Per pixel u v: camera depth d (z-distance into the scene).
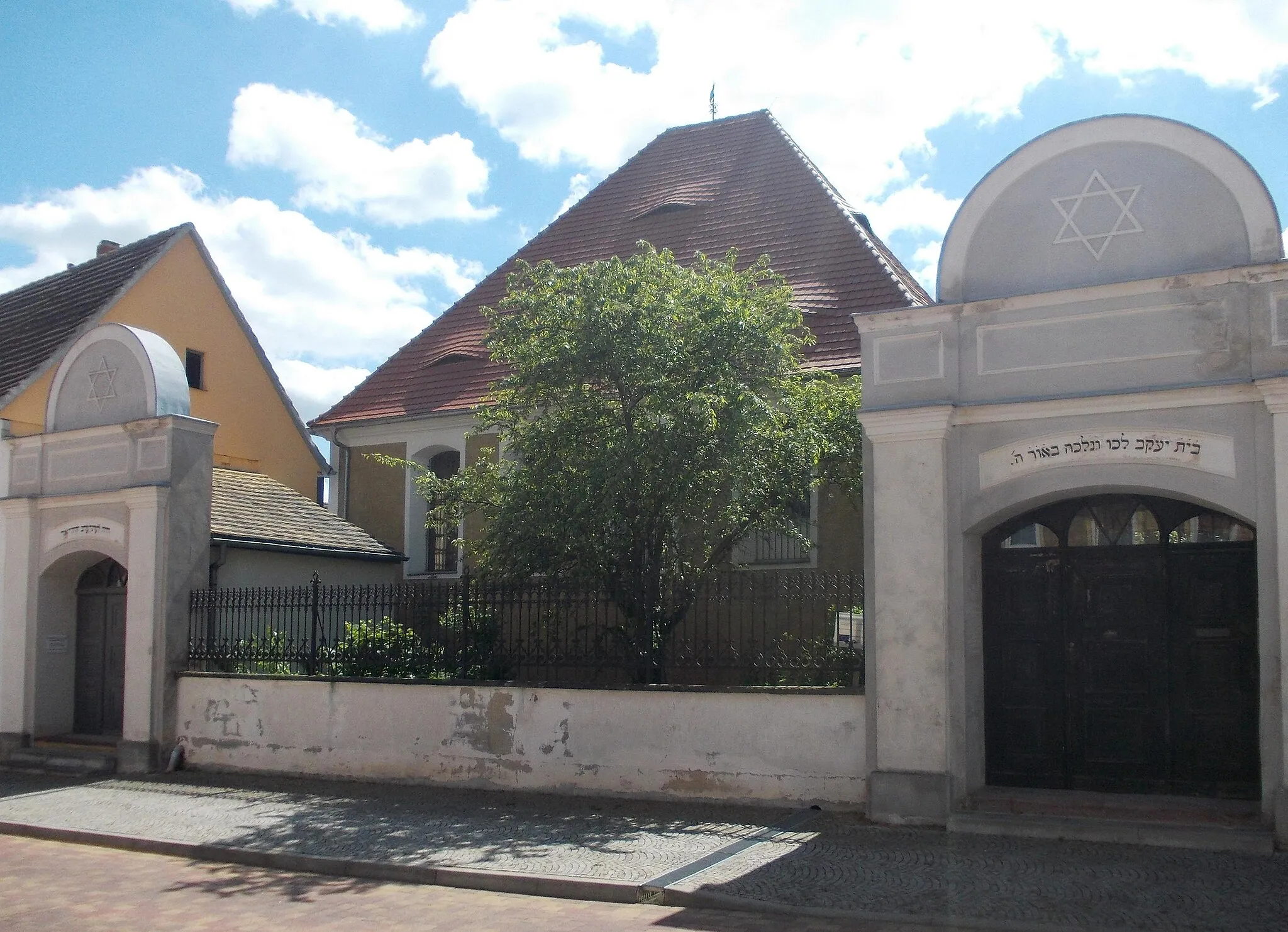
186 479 16.02
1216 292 9.78
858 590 11.62
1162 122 10.20
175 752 15.46
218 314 25.27
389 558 20.52
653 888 8.63
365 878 9.73
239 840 11.02
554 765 12.71
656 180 23.58
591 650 13.39
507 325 13.32
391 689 13.93
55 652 17.27
